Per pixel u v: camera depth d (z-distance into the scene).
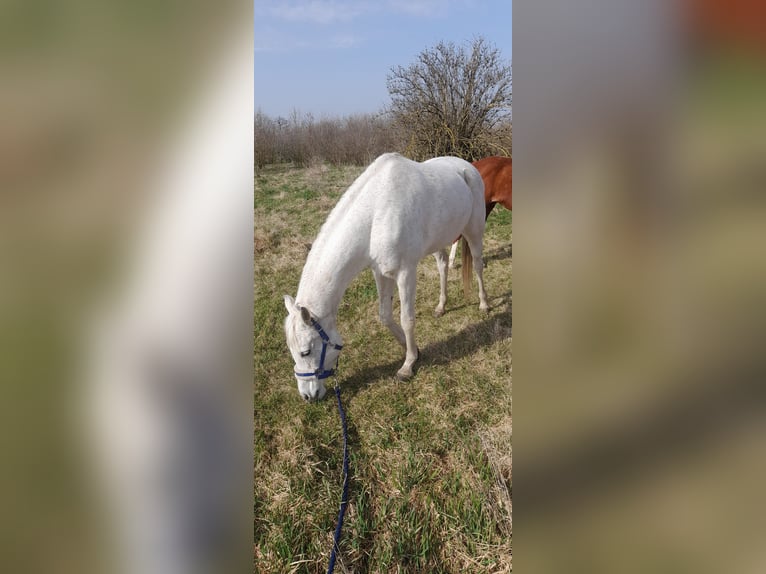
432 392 2.79
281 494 2.17
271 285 3.85
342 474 2.30
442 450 2.39
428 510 2.10
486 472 2.20
